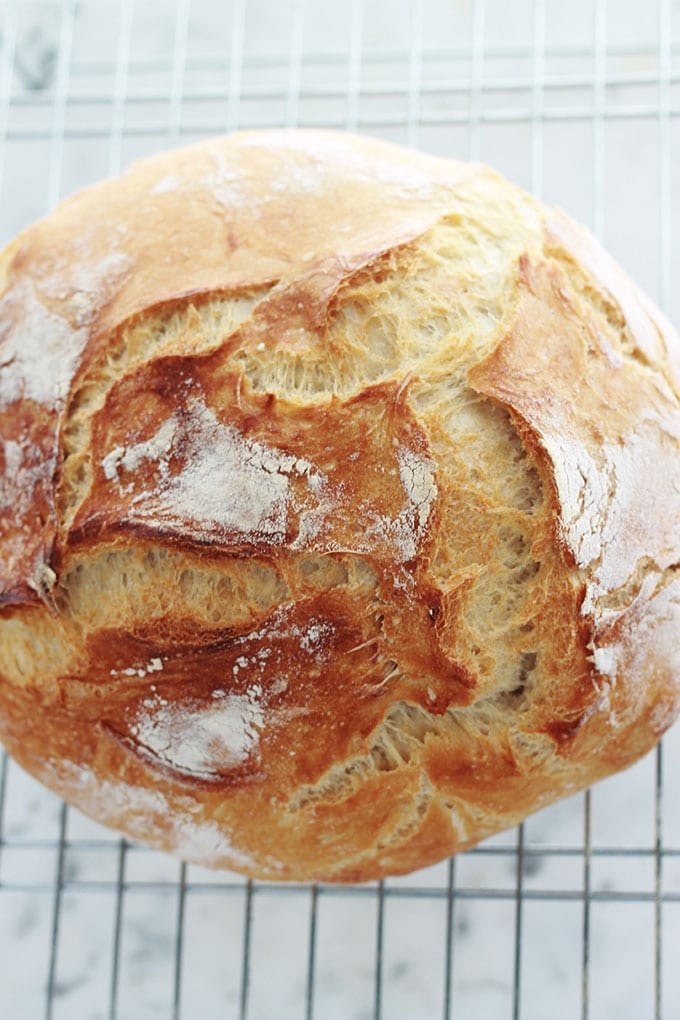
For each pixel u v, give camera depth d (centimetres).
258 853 61
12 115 77
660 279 70
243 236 60
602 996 70
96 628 59
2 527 61
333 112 76
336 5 76
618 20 74
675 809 71
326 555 58
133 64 73
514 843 71
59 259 62
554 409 59
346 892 69
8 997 73
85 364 60
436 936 71
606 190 74
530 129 74
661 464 60
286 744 59
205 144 64
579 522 58
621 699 60
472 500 58
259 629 58
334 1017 71
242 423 58
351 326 59
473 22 75
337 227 60
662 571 60
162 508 58
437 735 60
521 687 59
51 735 62
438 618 58
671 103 74
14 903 73
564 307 60
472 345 59
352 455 58
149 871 73
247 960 68
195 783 60
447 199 61
